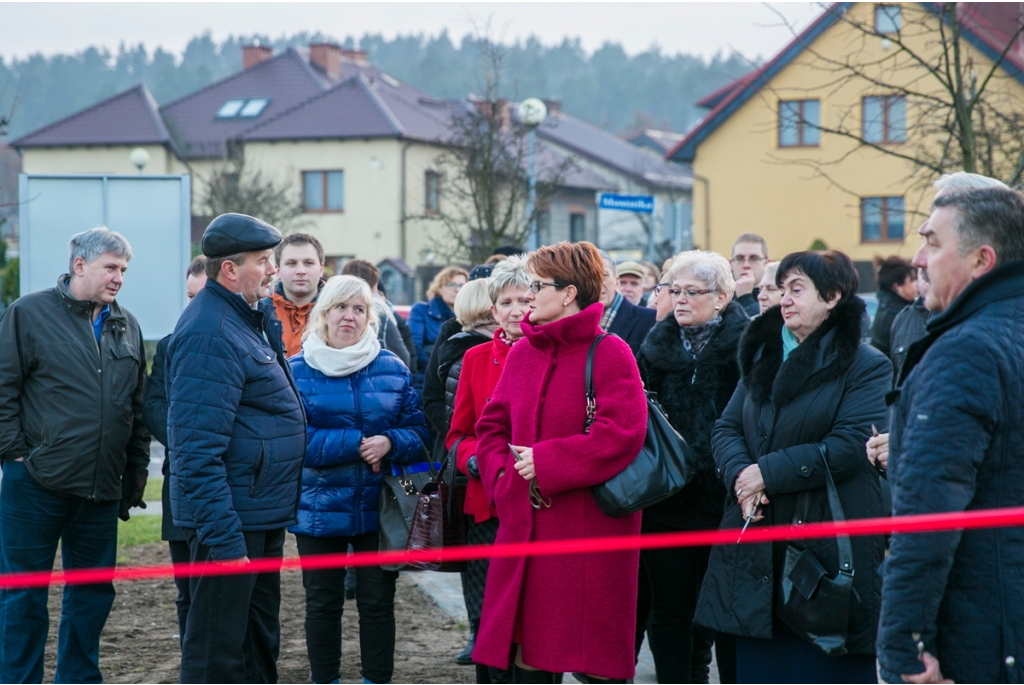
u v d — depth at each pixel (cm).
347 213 3747
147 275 1257
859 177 2825
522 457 392
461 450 468
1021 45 1084
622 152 5056
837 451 390
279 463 437
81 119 4003
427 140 3744
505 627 394
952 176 368
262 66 4331
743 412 427
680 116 12100
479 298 538
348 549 668
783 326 426
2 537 478
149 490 1066
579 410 398
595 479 386
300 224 3759
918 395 296
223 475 414
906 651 289
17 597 471
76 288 483
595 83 12288
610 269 580
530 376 413
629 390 396
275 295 653
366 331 516
